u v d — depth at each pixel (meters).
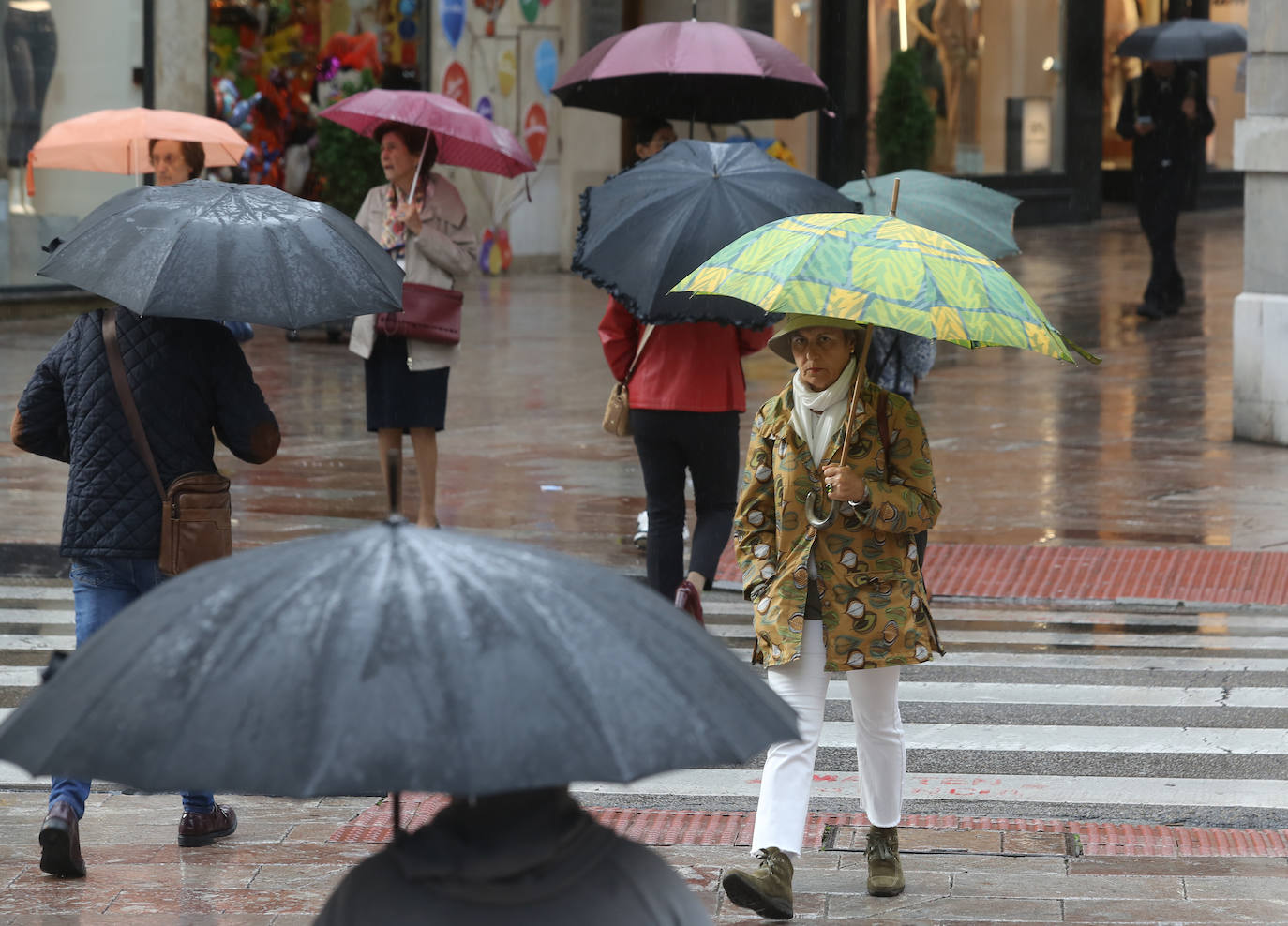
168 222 16.05
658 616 7.99
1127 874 17.61
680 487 25.30
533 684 7.09
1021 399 51.47
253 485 38.56
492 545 8.02
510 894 7.76
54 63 63.81
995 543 34.41
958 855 18.25
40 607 29.20
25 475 39.56
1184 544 34.38
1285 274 44.06
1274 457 43.09
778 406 16.55
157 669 7.16
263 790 6.71
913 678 25.84
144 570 17.19
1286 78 42.84
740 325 22.47
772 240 15.44
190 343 17.09
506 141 32.75
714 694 7.64
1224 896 16.97
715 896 16.98
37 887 16.88
